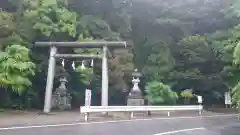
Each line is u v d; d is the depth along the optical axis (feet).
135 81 74.02
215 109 99.81
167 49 102.99
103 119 53.88
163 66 99.55
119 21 89.81
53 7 65.92
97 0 84.38
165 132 38.96
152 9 107.65
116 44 64.39
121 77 80.38
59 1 69.87
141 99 70.95
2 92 66.13
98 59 71.15
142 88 96.07
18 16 64.95
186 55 105.70
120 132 37.29
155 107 66.08
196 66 107.86
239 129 46.55
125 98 89.86
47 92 62.75
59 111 67.10
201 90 110.63
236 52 26.81
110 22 88.99
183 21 111.04
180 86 106.83
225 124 53.57
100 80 81.46
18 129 35.86
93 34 80.23
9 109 64.34
